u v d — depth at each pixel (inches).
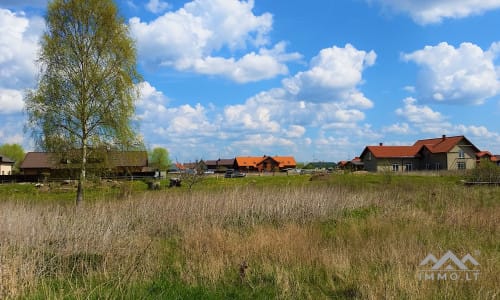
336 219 571.2
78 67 852.0
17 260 292.5
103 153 861.2
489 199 720.3
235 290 264.2
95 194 1067.9
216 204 617.6
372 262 319.6
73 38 842.2
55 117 836.0
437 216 537.6
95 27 852.6
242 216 574.6
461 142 2461.9
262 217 569.9
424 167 2625.5
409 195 816.3
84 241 368.5
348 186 1035.3
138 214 569.9
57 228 427.2
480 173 1203.9
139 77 893.8
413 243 358.3
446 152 2433.6
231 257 340.5
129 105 872.3
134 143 888.3
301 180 1644.9
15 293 252.7
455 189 896.9
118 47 866.8
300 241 380.2
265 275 293.7
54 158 872.9
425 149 2615.7
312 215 592.1
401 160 2632.9
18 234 383.9
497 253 336.5
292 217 571.2
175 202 636.1
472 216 498.9
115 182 1387.8
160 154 3745.1
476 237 402.3
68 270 314.2
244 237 424.8
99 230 405.7
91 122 859.4
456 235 412.8
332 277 291.1
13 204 632.4
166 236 479.2
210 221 544.7
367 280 268.7
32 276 279.6
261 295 253.3
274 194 699.4
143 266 313.1
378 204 685.3
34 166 2573.8
